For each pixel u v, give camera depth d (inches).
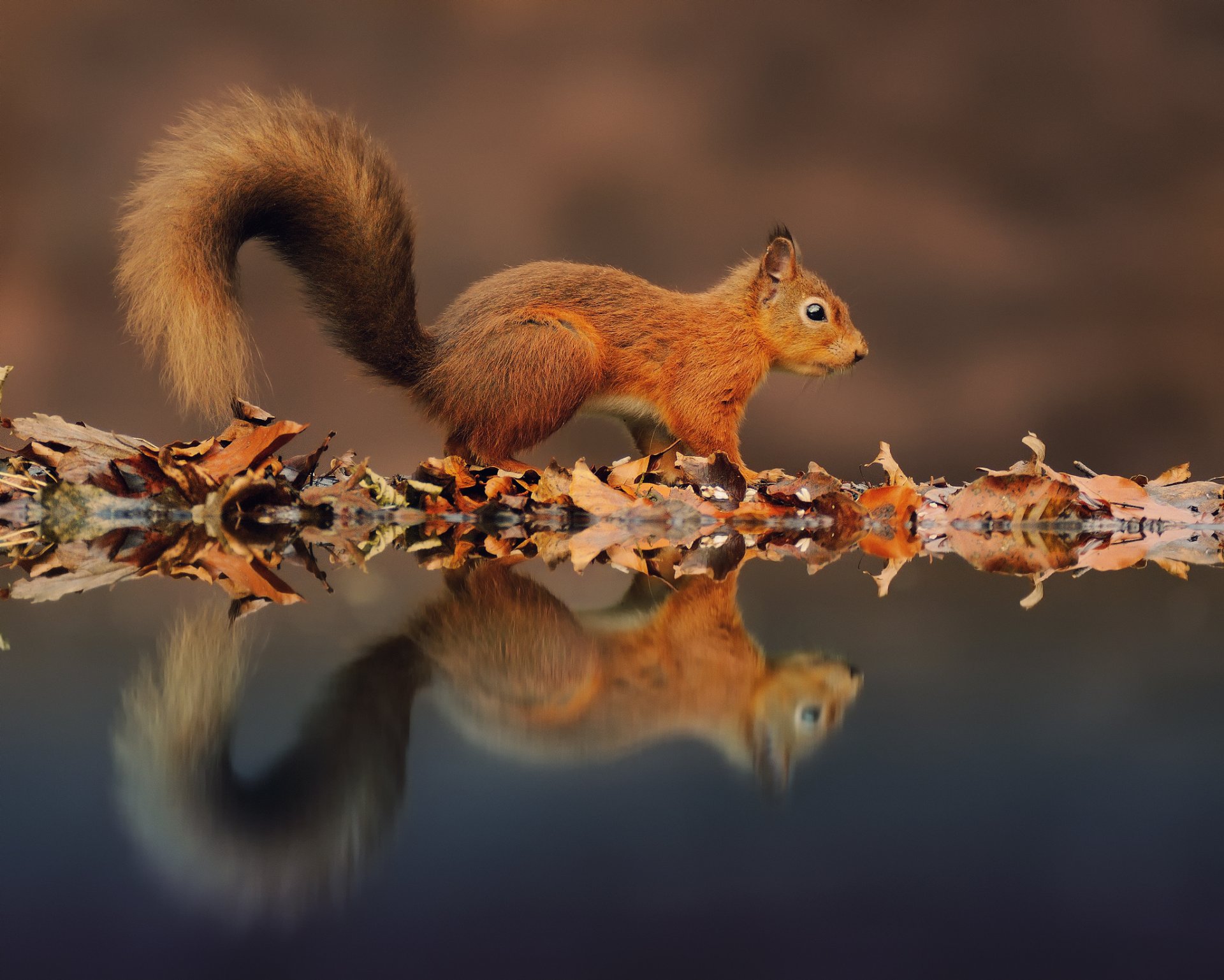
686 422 262.7
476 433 240.1
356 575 139.8
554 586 131.3
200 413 215.9
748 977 31.9
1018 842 44.1
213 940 35.1
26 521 194.4
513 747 58.6
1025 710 67.5
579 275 255.4
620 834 45.7
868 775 53.9
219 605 113.1
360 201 236.8
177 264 209.9
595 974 32.6
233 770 53.4
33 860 41.8
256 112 230.8
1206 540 195.0
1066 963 33.4
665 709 68.2
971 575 143.2
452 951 33.9
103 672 77.4
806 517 219.9
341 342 244.7
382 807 49.1
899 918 37.0
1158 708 68.1
